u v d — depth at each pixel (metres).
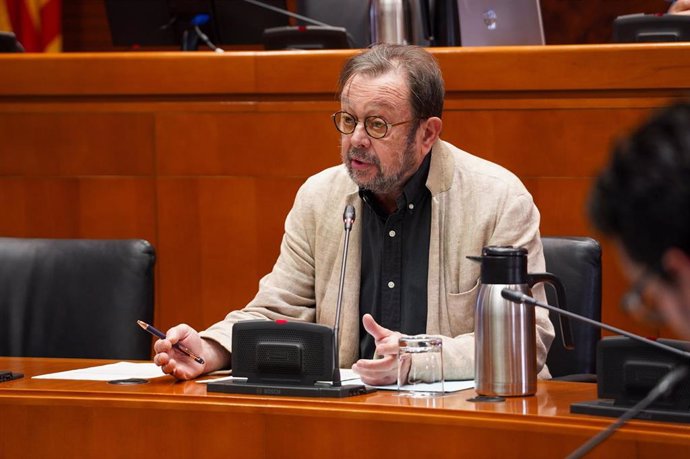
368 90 7.90
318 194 8.71
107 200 11.67
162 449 6.45
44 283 9.26
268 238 11.35
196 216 11.50
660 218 2.65
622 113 10.60
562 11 18.70
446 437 5.84
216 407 6.34
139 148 11.58
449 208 8.23
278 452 6.23
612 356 5.73
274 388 6.48
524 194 8.29
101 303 9.09
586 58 10.58
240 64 11.23
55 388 6.79
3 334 9.24
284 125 11.25
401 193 8.27
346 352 8.36
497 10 12.53
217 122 11.39
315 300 8.70
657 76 10.49
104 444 6.57
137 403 6.49
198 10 14.90
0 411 6.72
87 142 11.68
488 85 10.78
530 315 6.39
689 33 11.38
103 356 9.02
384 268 8.33
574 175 10.73
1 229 11.90
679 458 5.23
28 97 11.77
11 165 11.84
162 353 7.22
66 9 21.47
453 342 7.22
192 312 11.57
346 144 8.06
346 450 6.07
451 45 12.89
